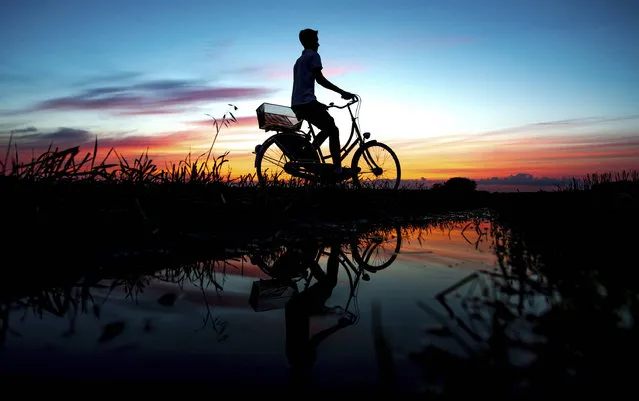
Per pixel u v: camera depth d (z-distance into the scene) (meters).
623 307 1.14
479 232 3.19
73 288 1.54
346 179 5.43
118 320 1.21
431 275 1.75
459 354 0.92
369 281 1.69
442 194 6.19
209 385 0.81
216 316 1.26
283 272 1.95
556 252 1.97
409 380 0.81
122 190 2.85
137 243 2.27
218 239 2.61
